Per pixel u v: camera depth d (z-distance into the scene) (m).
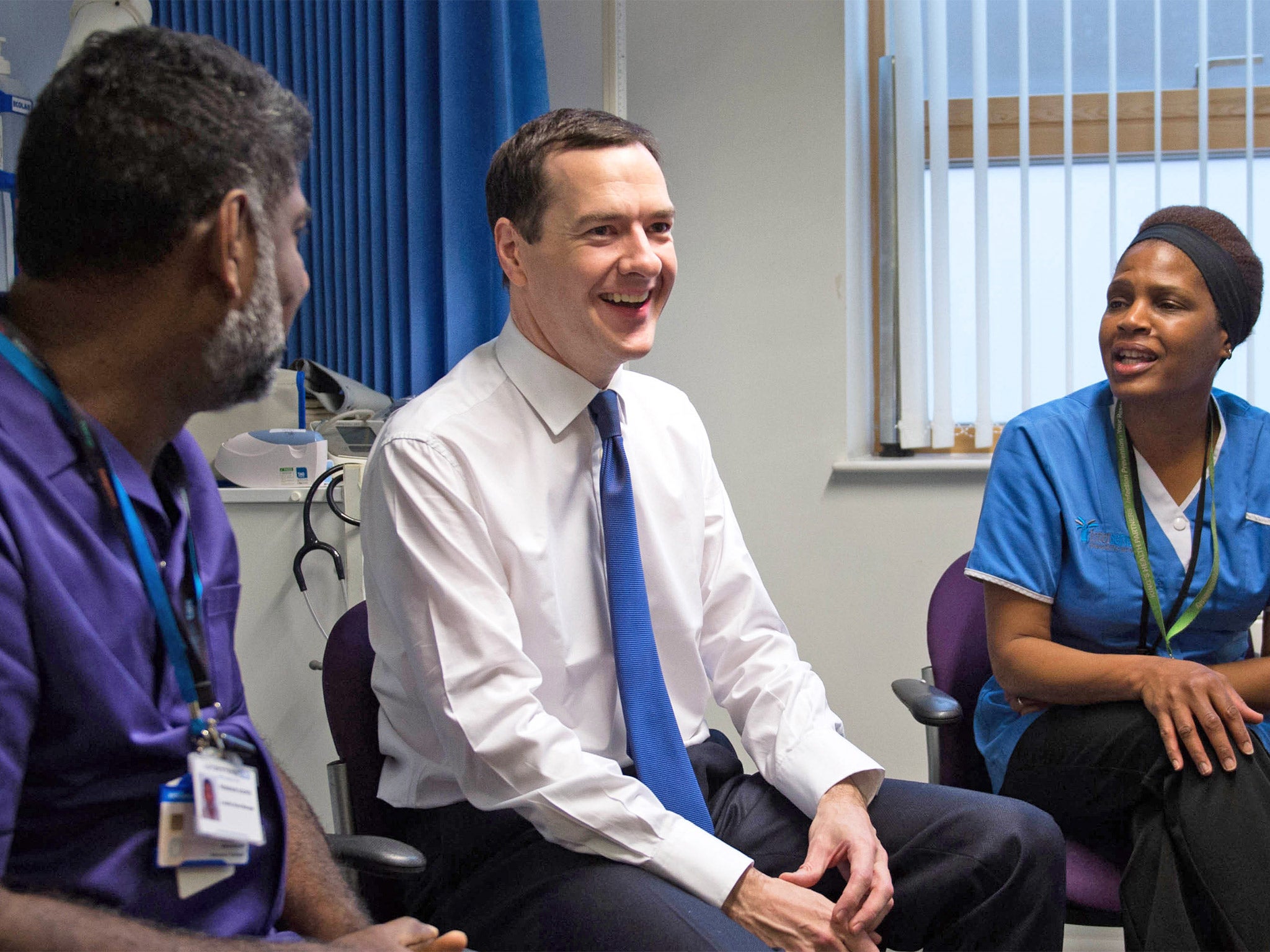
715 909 1.06
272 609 1.84
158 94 0.73
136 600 0.78
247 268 0.77
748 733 1.35
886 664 2.35
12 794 0.67
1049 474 1.47
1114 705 1.35
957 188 2.38
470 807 1.21
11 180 1.86
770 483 2.37
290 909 0.94
